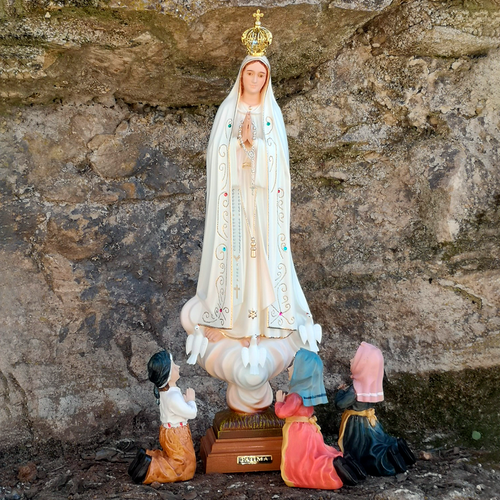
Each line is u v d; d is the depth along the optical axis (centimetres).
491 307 595
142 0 518
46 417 579
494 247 593
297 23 573
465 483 484
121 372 621
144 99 640
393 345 625
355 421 509
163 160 649
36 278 600
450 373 601
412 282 623
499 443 565
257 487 474
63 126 608
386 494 452
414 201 629
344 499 451
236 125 524
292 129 644
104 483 498
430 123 619
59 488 500
